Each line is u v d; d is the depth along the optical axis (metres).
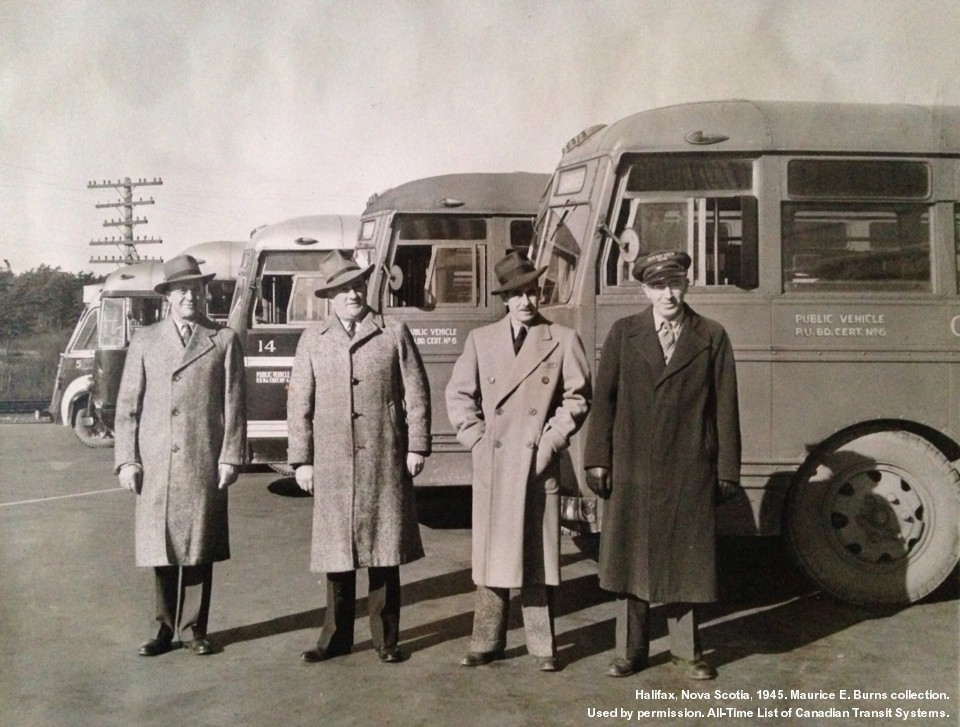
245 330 8.69
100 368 13.66
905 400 4.77
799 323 4.77
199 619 4.10
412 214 7.18
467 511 8.08
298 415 3.96
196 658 4.04
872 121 4.88
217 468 4.12
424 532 7.07
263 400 8.64
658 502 3.63
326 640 4.00
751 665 3.87
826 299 4.78
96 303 14.41
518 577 3.72
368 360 3.97
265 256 8.84
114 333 13.71
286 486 9.70
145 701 3.50
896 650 4.07
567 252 5.13
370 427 3.93
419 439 4.01
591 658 3.97
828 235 4.83
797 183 4.83
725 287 4.82
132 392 4.04
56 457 12.55
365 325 4.05
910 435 4.76
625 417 3.73
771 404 4.76
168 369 4.04
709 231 4.89
